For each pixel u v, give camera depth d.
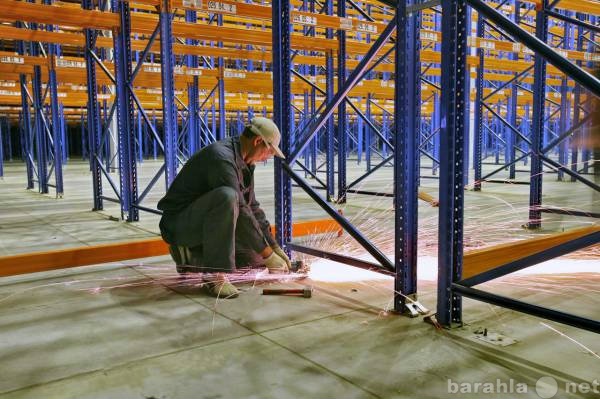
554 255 2.63
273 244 4.19
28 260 4.27
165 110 6.26
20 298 3.63
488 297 2.84
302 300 3.58
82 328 3.05
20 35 7.28
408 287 3.31
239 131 18.45
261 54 9.53
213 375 2.44
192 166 3.86
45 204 8.47
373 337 2.90
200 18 13.84
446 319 3.04
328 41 8.33
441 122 3.00
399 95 3.21
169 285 3.95
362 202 8.50
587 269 4.29
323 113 4.09
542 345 2.78
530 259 2.71
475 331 2.98
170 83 6.23
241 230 3.90
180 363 2.57
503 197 8.54
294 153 4.25
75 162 20.31
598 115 4.32
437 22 13.49
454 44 2.92
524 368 2.50
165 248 4.94
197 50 8.93
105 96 12.73
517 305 2.71
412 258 3.31
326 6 9.13
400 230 3.26
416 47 3.20
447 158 2.96
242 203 3.82
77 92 13.05
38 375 2.45
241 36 7.60
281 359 2.61
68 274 4.27
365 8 14.59
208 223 3.65
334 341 2.84
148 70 8.85
